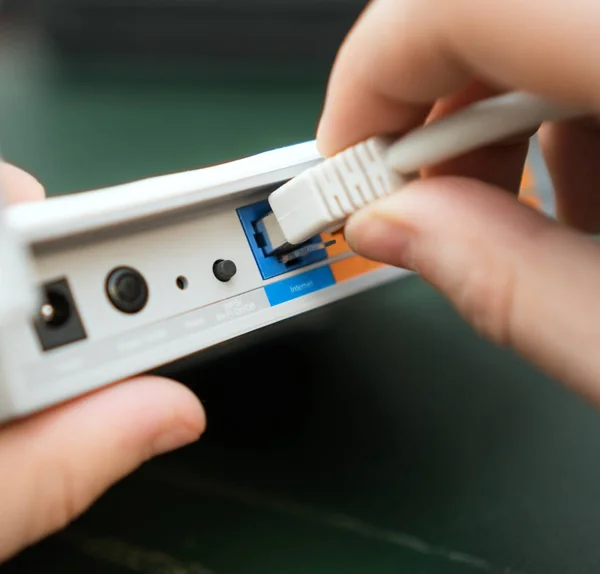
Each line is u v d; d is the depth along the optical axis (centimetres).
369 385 89
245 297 54
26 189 62
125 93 124
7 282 35
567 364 43
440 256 47
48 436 52
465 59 43
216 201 53
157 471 84
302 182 51
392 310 97
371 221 49
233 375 84
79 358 47
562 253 44
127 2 118
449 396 87
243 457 83
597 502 73
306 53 127
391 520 75
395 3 45
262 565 73
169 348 50
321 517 76
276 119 121
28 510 52
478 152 61
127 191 47
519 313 44
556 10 37
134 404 54
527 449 80
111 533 78
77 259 48
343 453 82
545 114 42
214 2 120
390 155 48
